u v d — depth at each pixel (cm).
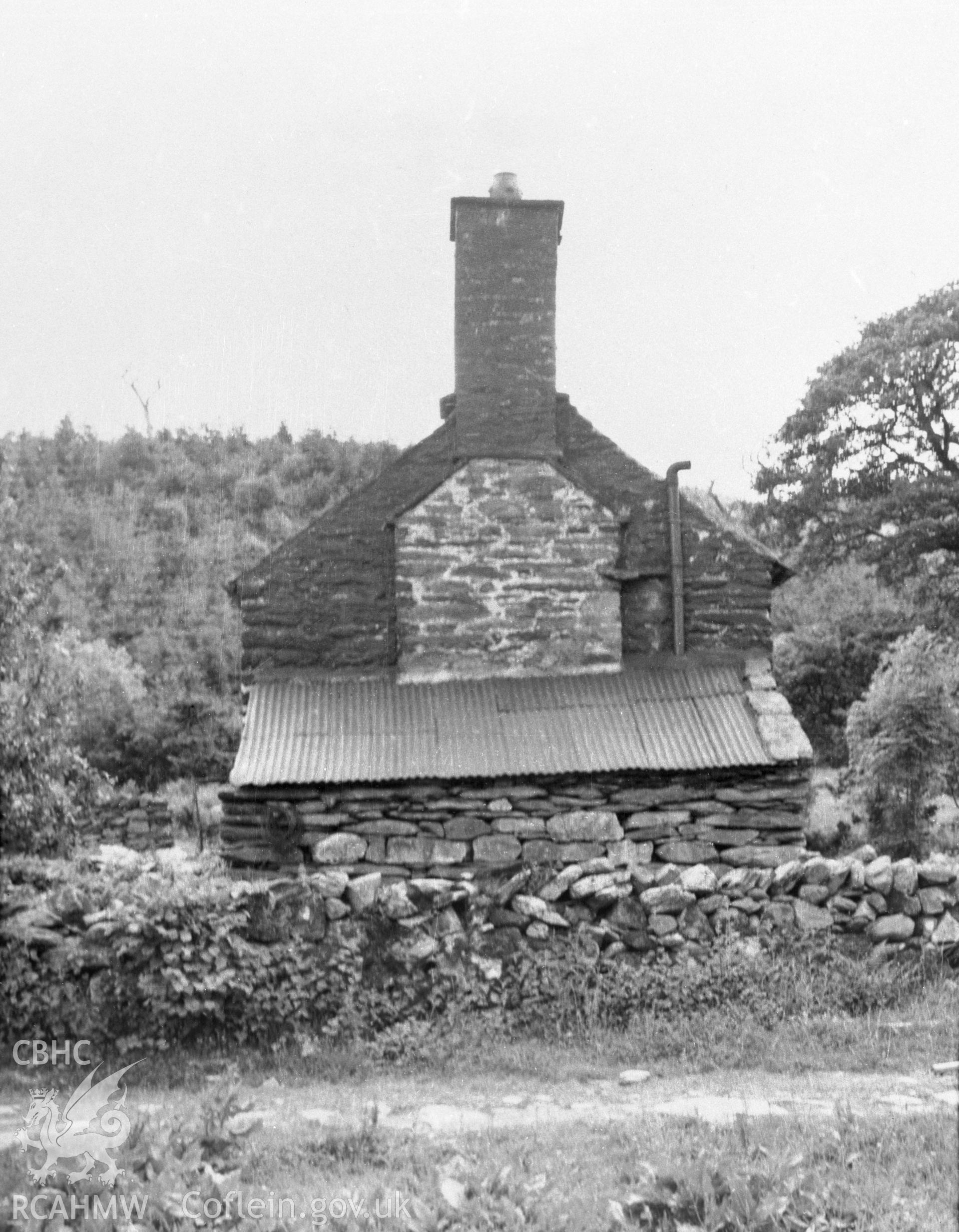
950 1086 929
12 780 1469
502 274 1656
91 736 3441
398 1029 1051
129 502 7238
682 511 1634
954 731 2712
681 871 1195
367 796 1477
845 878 1180
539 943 1121
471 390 1642
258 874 1447
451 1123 856
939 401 4178
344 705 1564
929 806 2689
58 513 6838
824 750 4122
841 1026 1064
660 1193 655
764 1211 639
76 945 1057
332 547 1625
